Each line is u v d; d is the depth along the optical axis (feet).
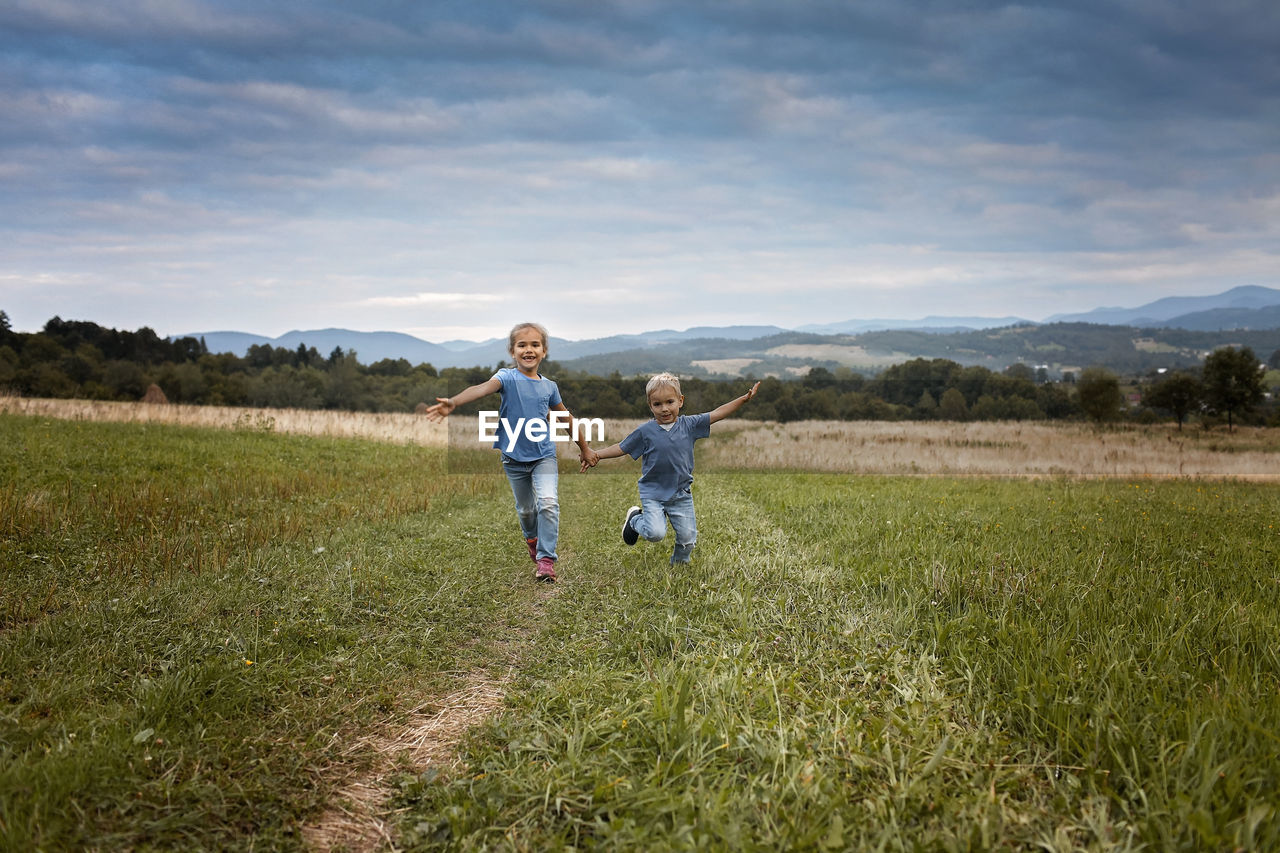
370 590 16.55
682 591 16.78
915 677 10.98
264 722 10.08
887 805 7.67
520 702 11.12
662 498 18.98
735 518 27.40
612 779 8.43
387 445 59.72
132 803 7.68
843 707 10.03
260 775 8.70
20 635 12.20
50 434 44.32
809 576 17.57
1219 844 6.63
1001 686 10.94
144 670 11.47
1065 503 33.30
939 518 27.04
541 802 8.21
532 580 19.02
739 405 19.20
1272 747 8.27
